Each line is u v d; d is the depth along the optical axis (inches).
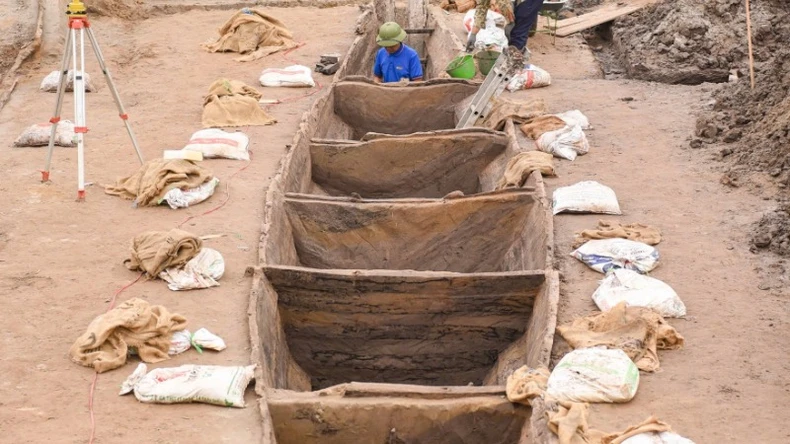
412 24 648.4
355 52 553.0
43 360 240.5
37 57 526.3
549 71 520.7
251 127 422.3
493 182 396.2
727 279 283.3
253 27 555.5
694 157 379.9
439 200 351.3
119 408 221.0
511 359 284.2
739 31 526.9
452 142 410.0
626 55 554.6
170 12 649.6
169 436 211.0
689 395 224.4
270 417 221.8
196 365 233.5
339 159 412.8
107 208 334.0
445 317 291.1
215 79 498.6
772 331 253.8
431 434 233.0
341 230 351.9
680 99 454.6
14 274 285.3
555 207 331.3
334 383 306.3
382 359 299.6
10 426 212.7
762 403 221.5
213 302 271.4
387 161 413.7
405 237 353.1
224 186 354.3
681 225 319.6
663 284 268.8
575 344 245.3
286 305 291.4
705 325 257.6
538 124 408.5
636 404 220.2
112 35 587.2
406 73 512.1
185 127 419.8
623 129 414.6
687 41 529.7
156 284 281.3
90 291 276.2
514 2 494.0
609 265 287.7
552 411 212.4
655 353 240.1
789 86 391.5
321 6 672.4
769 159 361.1
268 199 337.4
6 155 383.2
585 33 645.3
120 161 377.4
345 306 289.7
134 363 241.3
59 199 339.9
